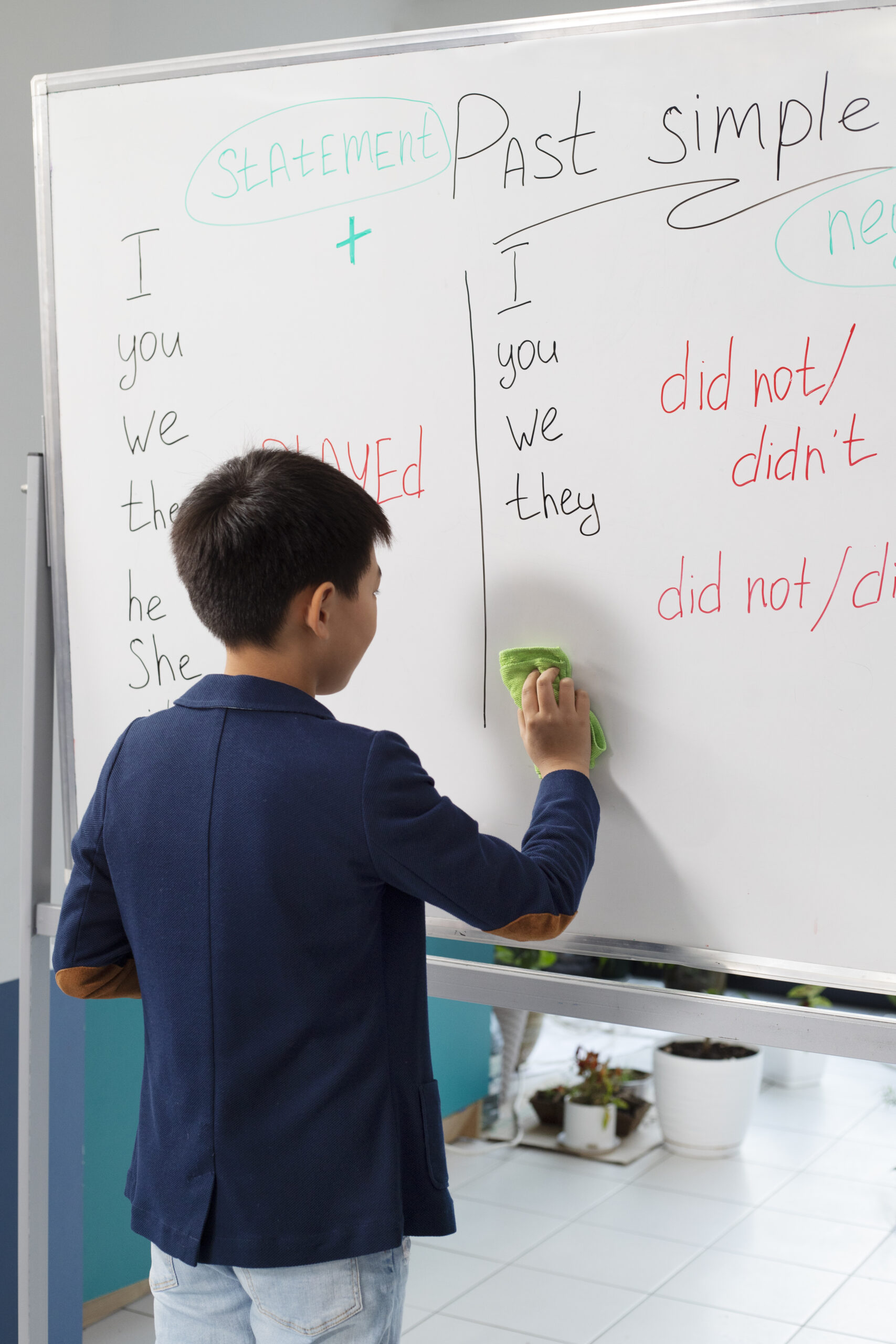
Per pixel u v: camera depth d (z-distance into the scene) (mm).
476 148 1155
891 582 1048
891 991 1077
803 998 3391
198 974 867
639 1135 3490
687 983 3115
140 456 1342
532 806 1206
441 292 1188
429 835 847
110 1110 2377
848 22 1017
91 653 1396
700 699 1123
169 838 884
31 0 1872
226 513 904
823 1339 2348
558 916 969
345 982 864
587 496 1148
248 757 869
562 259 1135
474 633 1210
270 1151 850
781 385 1069
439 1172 912
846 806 1080
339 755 855
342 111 1206
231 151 1260
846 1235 2818
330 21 2588
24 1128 1417
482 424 1186
